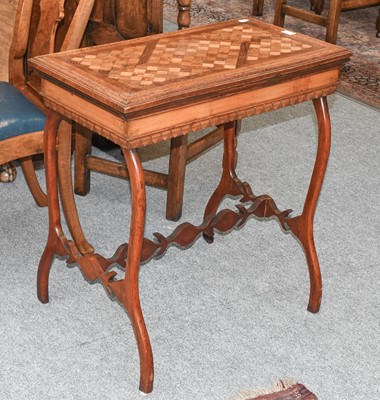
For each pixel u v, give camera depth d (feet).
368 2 17.21
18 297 8.72
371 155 12.41
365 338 8.32
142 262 8.22
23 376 7.59
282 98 7.37
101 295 8.82
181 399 7.40
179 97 6.45
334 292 9.04
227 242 9.90
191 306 8.70
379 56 16.88
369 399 7.48
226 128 8.98
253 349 8.08
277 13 17.74
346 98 14.44
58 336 8.14
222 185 9.40
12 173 10.99
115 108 6.26
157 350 8.00
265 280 9.21
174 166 9.97
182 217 10.43
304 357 8.00
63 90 6.95
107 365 7.78
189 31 8.00
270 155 12.21
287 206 10.80
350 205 10.92
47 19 8.85
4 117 8.38
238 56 7.34
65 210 9.03
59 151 8.71
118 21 10.45
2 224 10.03
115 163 10.56
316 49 7.61
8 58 9.31
